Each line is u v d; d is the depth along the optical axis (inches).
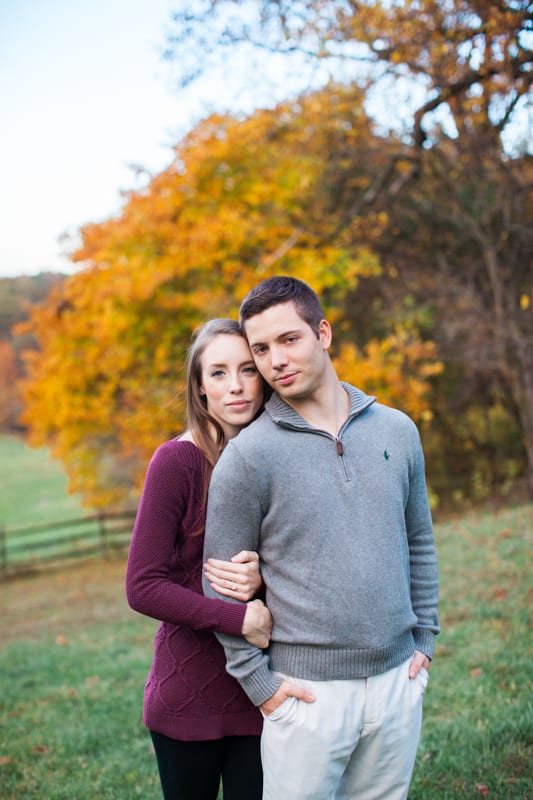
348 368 397.1
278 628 74.0
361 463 74.8
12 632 329.4
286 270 396.5
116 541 613.3
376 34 265.3
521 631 179.0
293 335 73.7
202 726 77.2
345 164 402.6
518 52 227.0
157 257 423.2
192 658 78.0
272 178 417.4
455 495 504.4
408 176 361.4
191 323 419.2
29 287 1294.3
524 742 118.9
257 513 74.3
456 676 155.4
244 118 411.8
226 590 73.7
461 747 120.7
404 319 424.8
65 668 230.7
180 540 79.7
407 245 443.5
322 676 71.4
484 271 423.5
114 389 497.7
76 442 527.2
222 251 405.7
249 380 81.5
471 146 341.4
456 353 435.5
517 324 396.5
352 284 392.8
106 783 128.6
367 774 76.2
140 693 185.6
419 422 462.3
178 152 428.8
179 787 78.8
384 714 72.8
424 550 82.8
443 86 273.4
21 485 1170.0
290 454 73.8
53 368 518.9
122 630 288.7
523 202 386.3
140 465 546.9
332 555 71.9
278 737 72.5
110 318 421.7
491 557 261.0
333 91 346.9
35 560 577.9
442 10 247.1
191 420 82.4
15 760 145.8
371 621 71.6
